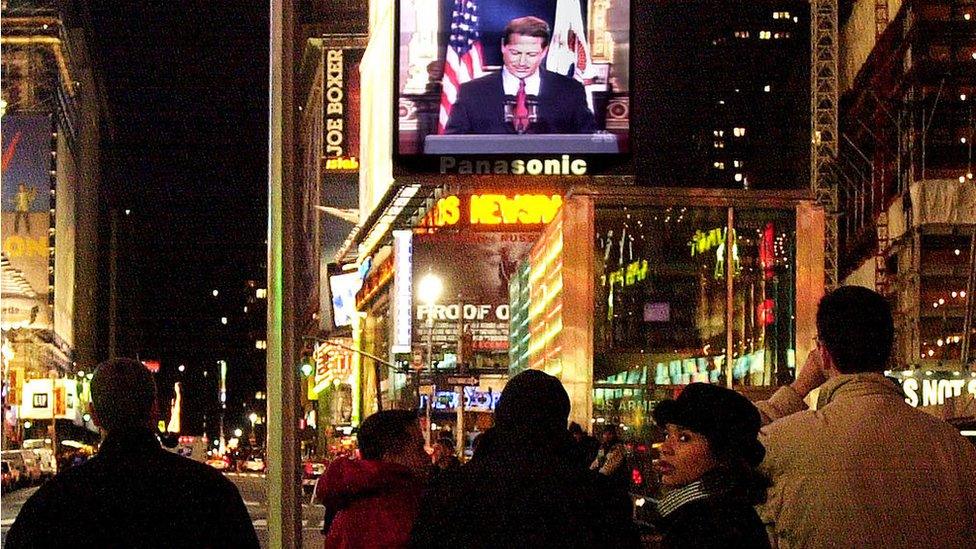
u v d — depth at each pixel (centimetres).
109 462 548
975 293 6419
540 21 2133
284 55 971
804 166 17800
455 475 503
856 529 488
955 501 491
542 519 488
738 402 480
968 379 3559
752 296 3522
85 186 18675
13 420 10706
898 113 10712
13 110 13850
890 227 10688
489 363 9838
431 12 2161
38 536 538
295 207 959
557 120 2172
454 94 2122
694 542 463
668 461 484
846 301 521
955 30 10288
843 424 499
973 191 9881
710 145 19638
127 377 554
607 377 3472
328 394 14688
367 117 7894
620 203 3516
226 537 553
